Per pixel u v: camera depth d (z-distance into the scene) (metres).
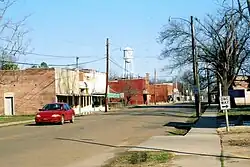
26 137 23.41
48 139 22.06
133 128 29.06
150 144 18.19
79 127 30.39
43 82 54.97
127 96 100.56
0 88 56.00
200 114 43.44
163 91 124.12
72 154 16.22
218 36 51.16
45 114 33.78
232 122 30.88
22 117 47.75
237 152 14.98
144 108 72.25
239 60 51.72
